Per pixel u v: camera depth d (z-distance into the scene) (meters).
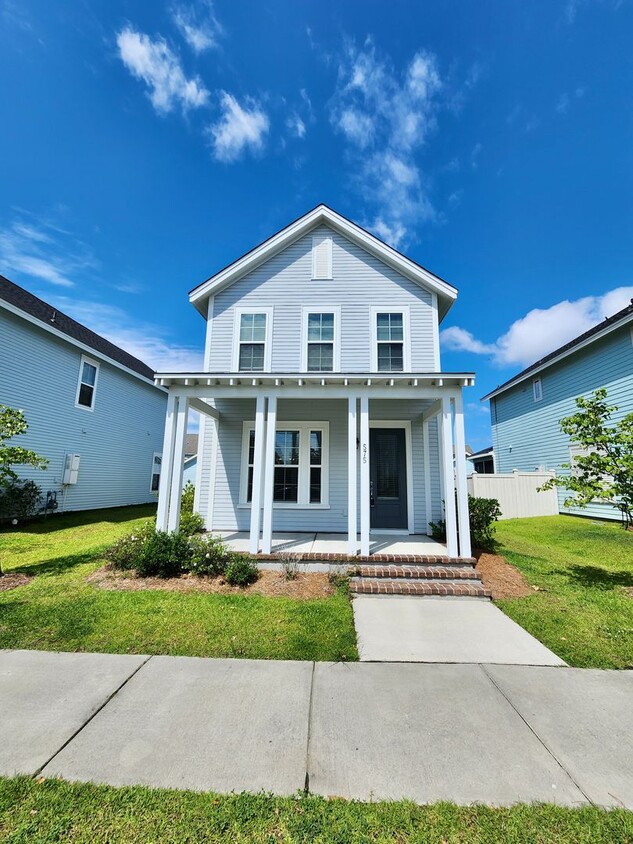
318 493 8.91
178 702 2.86
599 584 5.84
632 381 11.46
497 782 2.13
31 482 10.78
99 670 3.32
